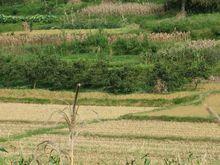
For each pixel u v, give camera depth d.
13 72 79.75
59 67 78.25
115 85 75.00
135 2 127.62
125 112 62.47
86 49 93.38
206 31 100.81
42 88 78.06
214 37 100.44
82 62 78.94
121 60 86.69
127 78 75.81
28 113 61.22
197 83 76.44
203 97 67.62
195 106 62.59
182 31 101.44
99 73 76.81
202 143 45.56
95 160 37.78
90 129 50.62
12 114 60.44
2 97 72.44
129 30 104.12
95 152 40.94
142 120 56.34
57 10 126.31
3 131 50.94
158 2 126.19
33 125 54.31
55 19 117.62
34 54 90.44
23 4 132.25
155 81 75.25
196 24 102.31
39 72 78.38
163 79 75.25
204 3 114.19
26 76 78.94
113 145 44.03
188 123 54.38
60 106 67.62
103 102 70.38
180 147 43.72
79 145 43.66
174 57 84.88
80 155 39.72
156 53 86.62
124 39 93.62
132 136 47.72
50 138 46.56
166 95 71.44
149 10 118.19
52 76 77.88
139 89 75.19
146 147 43.41
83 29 109.06
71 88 77.31
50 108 65.44
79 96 72.12
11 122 55.97
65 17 116.50
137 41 93.00
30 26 110.88
